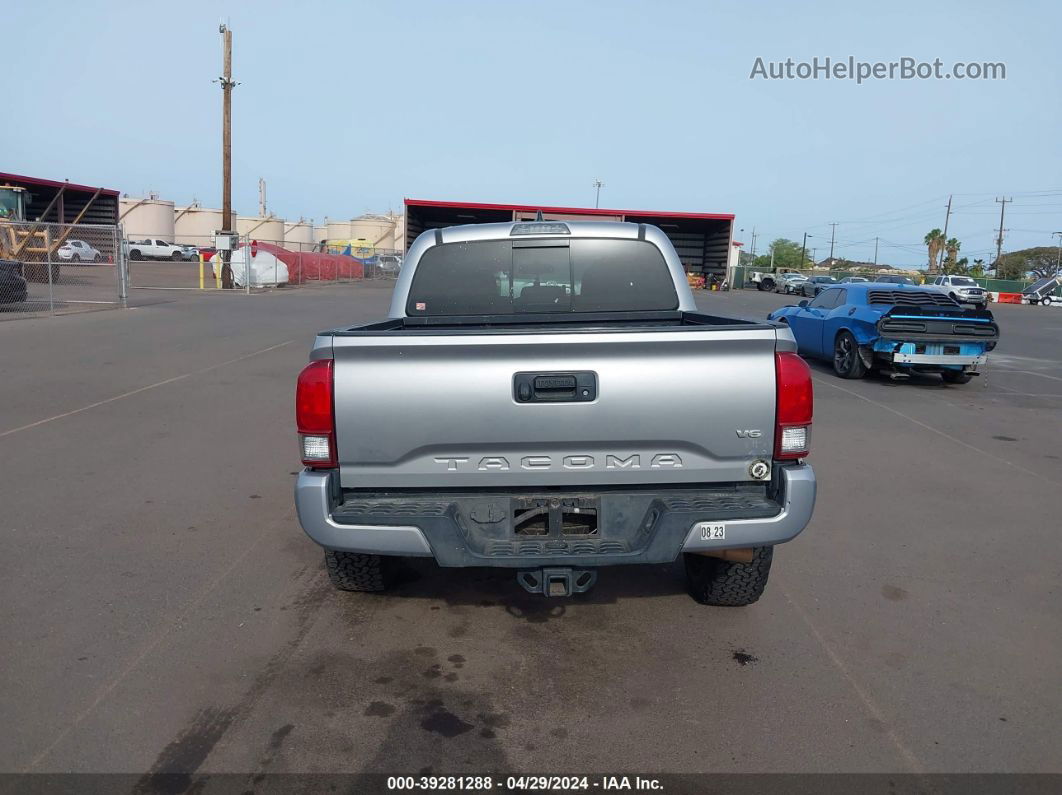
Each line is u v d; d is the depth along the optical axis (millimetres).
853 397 11523
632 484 3736
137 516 5895
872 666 3904
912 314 12367
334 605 4504
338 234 69875
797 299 43375
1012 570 5133
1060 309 45188
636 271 5109
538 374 3574
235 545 5371
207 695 3580
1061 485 7094
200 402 9930
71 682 3662
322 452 3637
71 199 46969
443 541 3604
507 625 4301
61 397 10016
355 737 3291
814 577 4984
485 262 5090
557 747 3240
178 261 51625
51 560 5059
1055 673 3861
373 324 4676
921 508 6375
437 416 3596
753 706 3547
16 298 20125
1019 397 11977
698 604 4582
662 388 3602
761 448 3674
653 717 3455
